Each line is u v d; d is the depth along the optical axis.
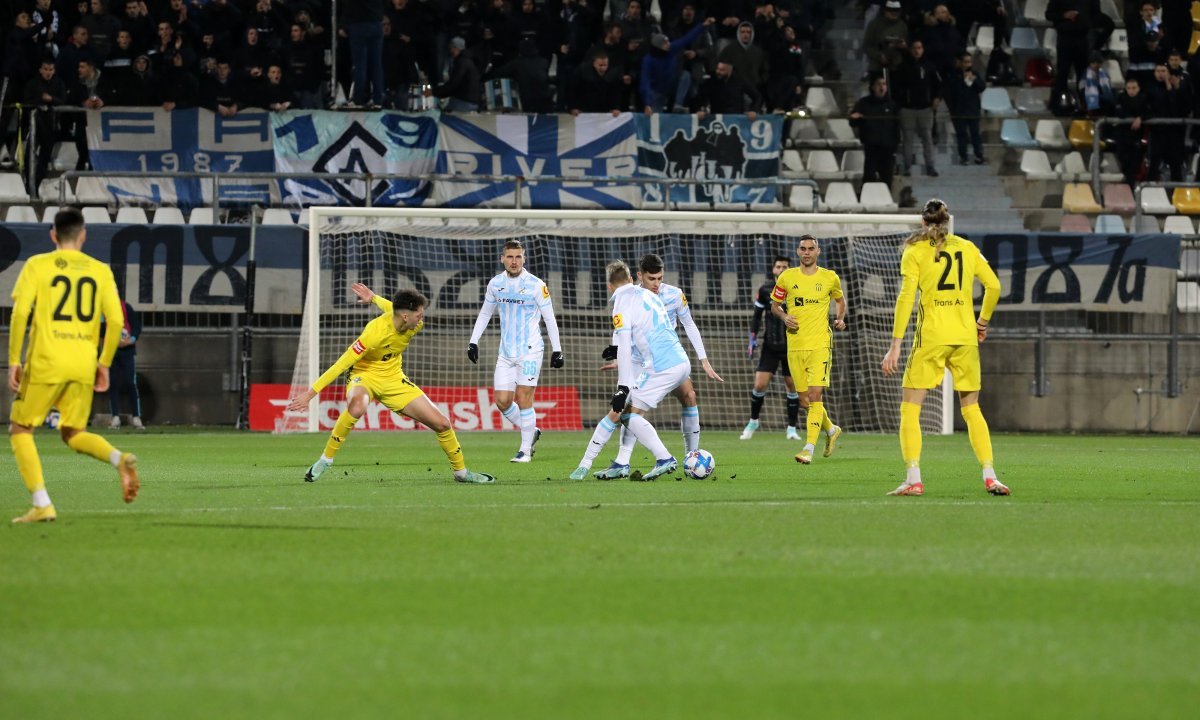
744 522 30.27
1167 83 89.06
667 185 81.94
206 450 56.78
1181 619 19.38
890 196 87.12
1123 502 35.16
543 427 76.50
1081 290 79.31
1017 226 88.12
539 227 78.12
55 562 24.09
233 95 79.62
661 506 33.81
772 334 66.12
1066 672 16.38
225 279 75.38
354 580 22.33
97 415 75.88
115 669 16.39
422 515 31.61
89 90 80.50
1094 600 20.73
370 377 40.12
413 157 80.12
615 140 81.88
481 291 77.94
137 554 25.06
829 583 22.08
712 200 82.31
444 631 18.52
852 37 99.19
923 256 36.78
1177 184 88.38
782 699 15.16
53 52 84.31
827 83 96.00
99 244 74.62
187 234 75.12
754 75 84.06
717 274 79.38
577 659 16.95
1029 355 79.88
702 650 17.45
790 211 85.62
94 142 79.19
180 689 15.48
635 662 16.81
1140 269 79.81
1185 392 80.94
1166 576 22.84
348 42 83.12
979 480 42.19
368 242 77.00
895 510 32.94
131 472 29.66
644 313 40.81
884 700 15.13
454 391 75.75
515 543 26.62
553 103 84.38
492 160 80.94
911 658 17.06
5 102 81.50
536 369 50.47
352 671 16.33
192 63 80.69
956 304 36.69
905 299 36.75
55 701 14.98
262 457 52.41
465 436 70.31
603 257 79.19
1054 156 93.75
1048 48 102.25
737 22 85.62
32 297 29.59
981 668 16.55
